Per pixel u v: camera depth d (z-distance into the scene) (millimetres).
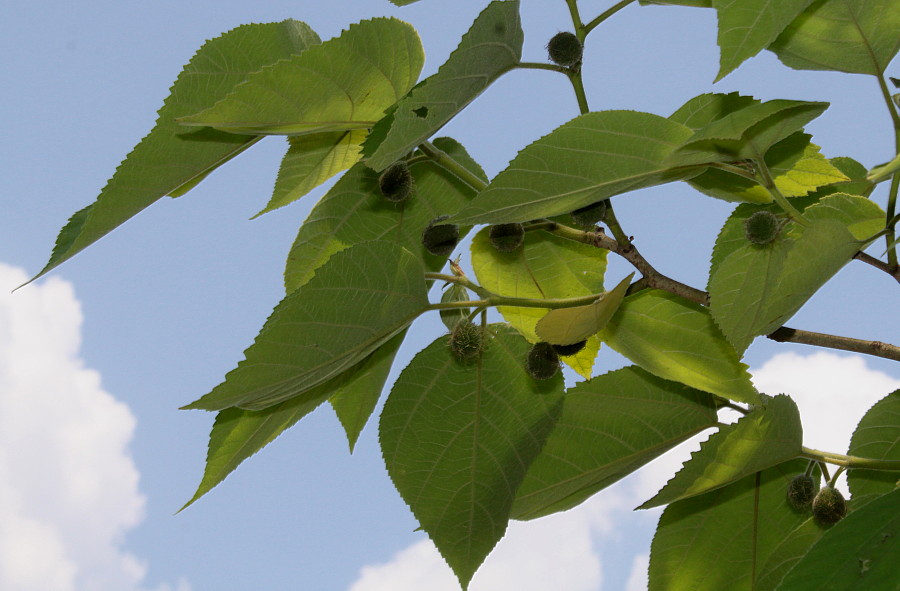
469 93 1349
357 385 1437
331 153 1437
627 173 1302
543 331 1348
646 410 1405
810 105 1271
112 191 1354
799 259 1297
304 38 1387
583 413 1410
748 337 1330
